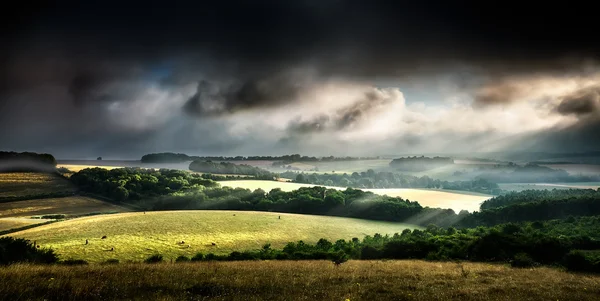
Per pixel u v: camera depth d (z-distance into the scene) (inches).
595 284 800.9
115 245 2758.4
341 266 1110.4
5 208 4662.9
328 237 3361.2
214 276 755.4
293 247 2134.6
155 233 3201.3
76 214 4574.3
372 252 1857.8
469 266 1227.9
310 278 755.4
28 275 652.7
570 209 3336.6
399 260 1625.2
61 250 2576.3
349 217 4702.3
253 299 528.1
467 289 664.4
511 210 3617.1
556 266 1354.6
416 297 585.0
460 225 3959.2
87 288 547.8
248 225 3659.0
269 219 4042.8
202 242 2903.5
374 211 4667.8
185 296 536.4
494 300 582.9
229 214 4244.6
